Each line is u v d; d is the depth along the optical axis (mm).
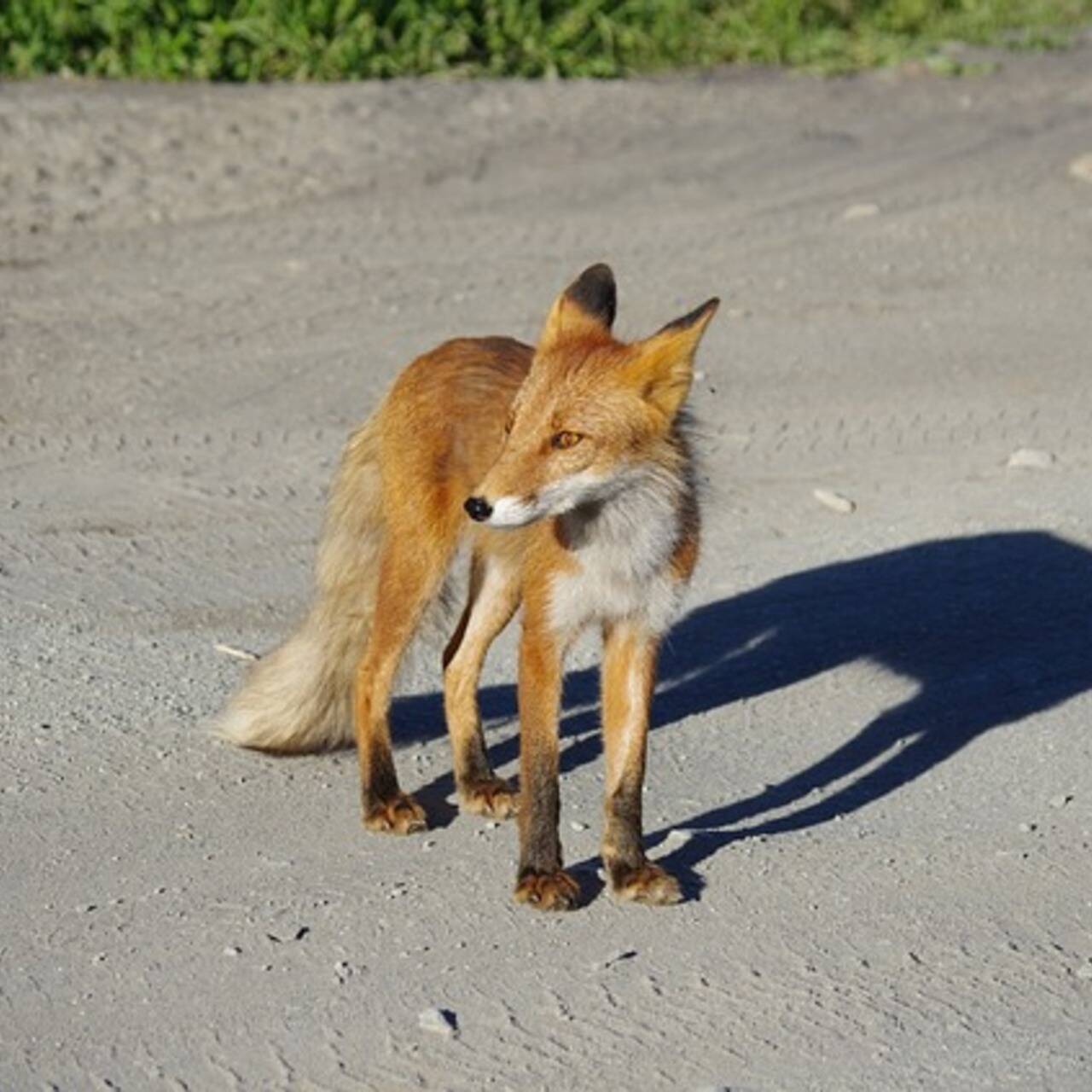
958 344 21234
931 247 24281
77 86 27531
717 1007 10000
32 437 17906
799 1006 10039
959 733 13273
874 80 32094
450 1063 9438
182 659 13930
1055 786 12539
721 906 10977
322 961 10273
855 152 28016
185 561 15594
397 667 11930
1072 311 22312
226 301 21547
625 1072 9430
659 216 25031
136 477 17172
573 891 10906
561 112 28844
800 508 17125
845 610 15180
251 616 14727
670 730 13273
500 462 10531
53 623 14367
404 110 27953
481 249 23516
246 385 19359
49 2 28266
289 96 27781
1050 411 19406
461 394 11773
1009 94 31422
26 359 19625
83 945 10344
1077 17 36812
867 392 19781
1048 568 15922
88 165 25031
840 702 13719
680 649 14531
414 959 10336
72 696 13273
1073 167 26953
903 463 18109
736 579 15711
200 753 12633
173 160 25500
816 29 34156
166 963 10211
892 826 11977
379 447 12242
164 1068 9336
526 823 10984
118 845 11430
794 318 21844
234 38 28859
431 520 11758
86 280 21984
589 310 11273
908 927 10805
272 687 12609
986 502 17250
